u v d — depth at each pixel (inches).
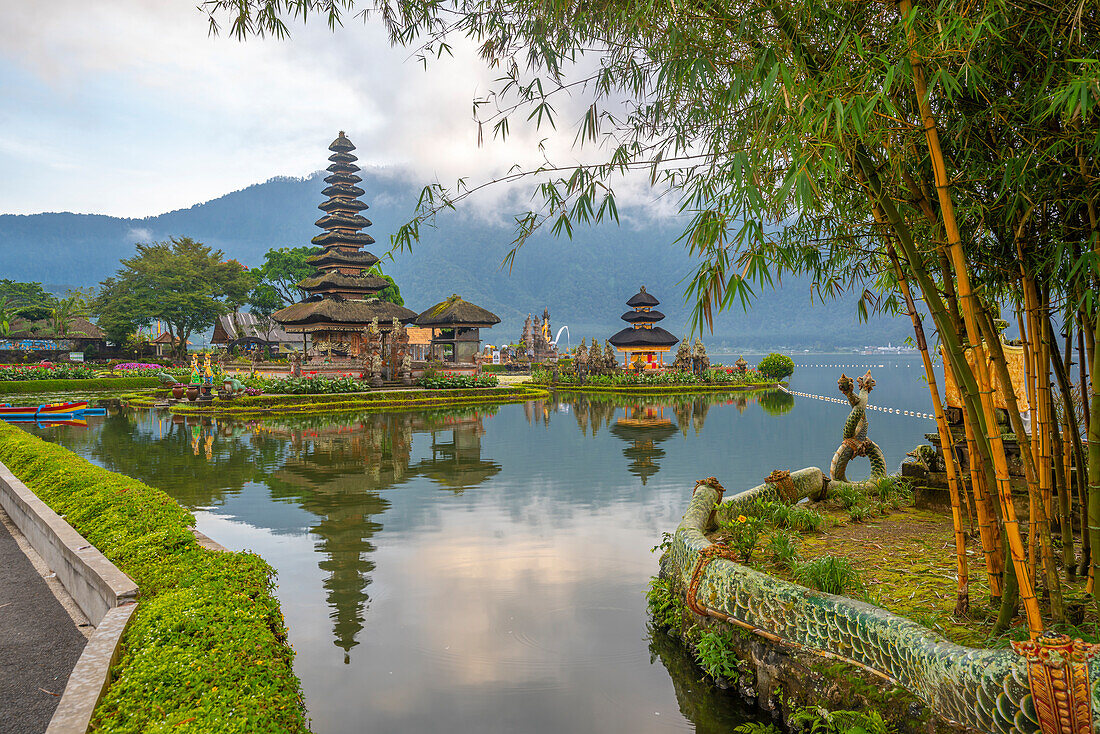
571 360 2250.2
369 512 348.2
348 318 1721.2
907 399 1184.8
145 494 274.7
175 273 2482.8
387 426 797.2
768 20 130.5
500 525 319.6
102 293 2743.6
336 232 1913.1
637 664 181.6
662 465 487.8
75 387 1475.1
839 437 644.1
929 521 264.8
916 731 126.1
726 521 248.5
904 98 142.6
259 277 2787.9
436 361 1753.2
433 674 176.1
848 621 142.3
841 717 134.1
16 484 333.1
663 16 133.8
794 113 113.7
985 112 129.6
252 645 136.7
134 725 107.3
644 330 2076.8
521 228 140.4
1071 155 129.1
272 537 301.1
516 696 164.7
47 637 184.4
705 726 152.3
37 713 142.1
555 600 224.8
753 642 164.2
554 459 524.4
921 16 114.8
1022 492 247.4
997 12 112.0
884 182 142.4
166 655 130.5
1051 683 100.3
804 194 103.7
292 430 756.6
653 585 217.6
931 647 125.1
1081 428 235.6
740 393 1401.3
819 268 190.7
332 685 170.4
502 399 1235.9
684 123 149.3
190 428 781.9
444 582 242.4
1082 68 103.3
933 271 179.3
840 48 114.1
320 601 225.5
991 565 161.8
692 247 125.0
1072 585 179.6
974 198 143.6
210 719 105.9
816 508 290.7
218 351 2593.5
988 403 124.1
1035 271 139.9
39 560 257.9
